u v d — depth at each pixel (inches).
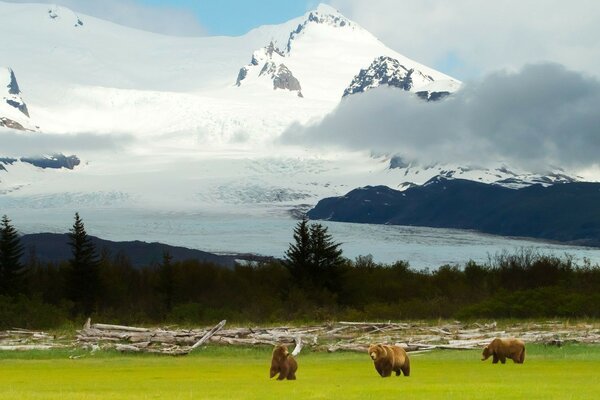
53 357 2343.8
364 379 1524.4
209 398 1192.2
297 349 2342.5
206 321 4323.3
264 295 5280.5
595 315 3897.6
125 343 2571.4
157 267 6865.2
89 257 5728.3
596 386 1352.1
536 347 2423.7
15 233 5767.7
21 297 4473.4
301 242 5698.8
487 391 1264.8
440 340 2645.2
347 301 5531.5
